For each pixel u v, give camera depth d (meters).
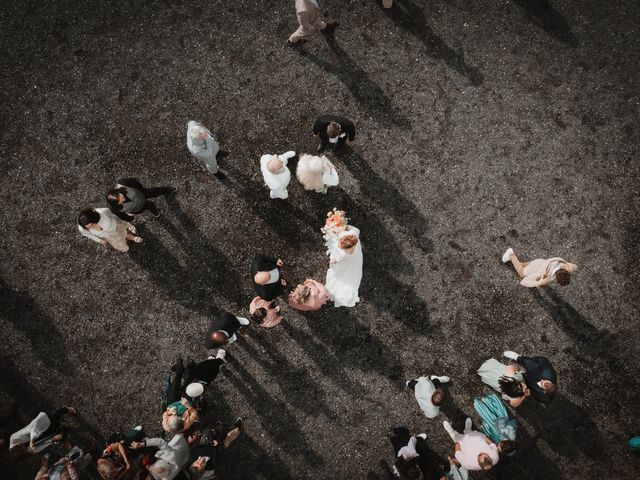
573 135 7.07
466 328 6.92
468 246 6.97
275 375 6.96
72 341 7.02
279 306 6.96
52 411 6.96
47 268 7.08
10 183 7.18
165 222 7.09
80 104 7.24
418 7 7.22
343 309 6.96
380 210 7.04
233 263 7.05
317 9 6.33
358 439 6.88
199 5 7.27
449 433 6.64
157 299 7.03
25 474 6.93
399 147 7.10
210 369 6.37
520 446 6.85
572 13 7.21
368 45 7.21
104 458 6.02
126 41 7.27
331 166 6.20
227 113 7.19
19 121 7.24
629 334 6.86
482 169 7.05
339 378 6.94
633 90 7.10
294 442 6.91
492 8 7.22
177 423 5.76
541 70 7.15
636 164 7.03
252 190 7.11
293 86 7.19
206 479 6.20
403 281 6.97
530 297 6.91
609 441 6.79
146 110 7.21
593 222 6.96
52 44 7.29
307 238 7.05
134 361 6.99
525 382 6.22
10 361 7.02
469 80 7.15
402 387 6.90
